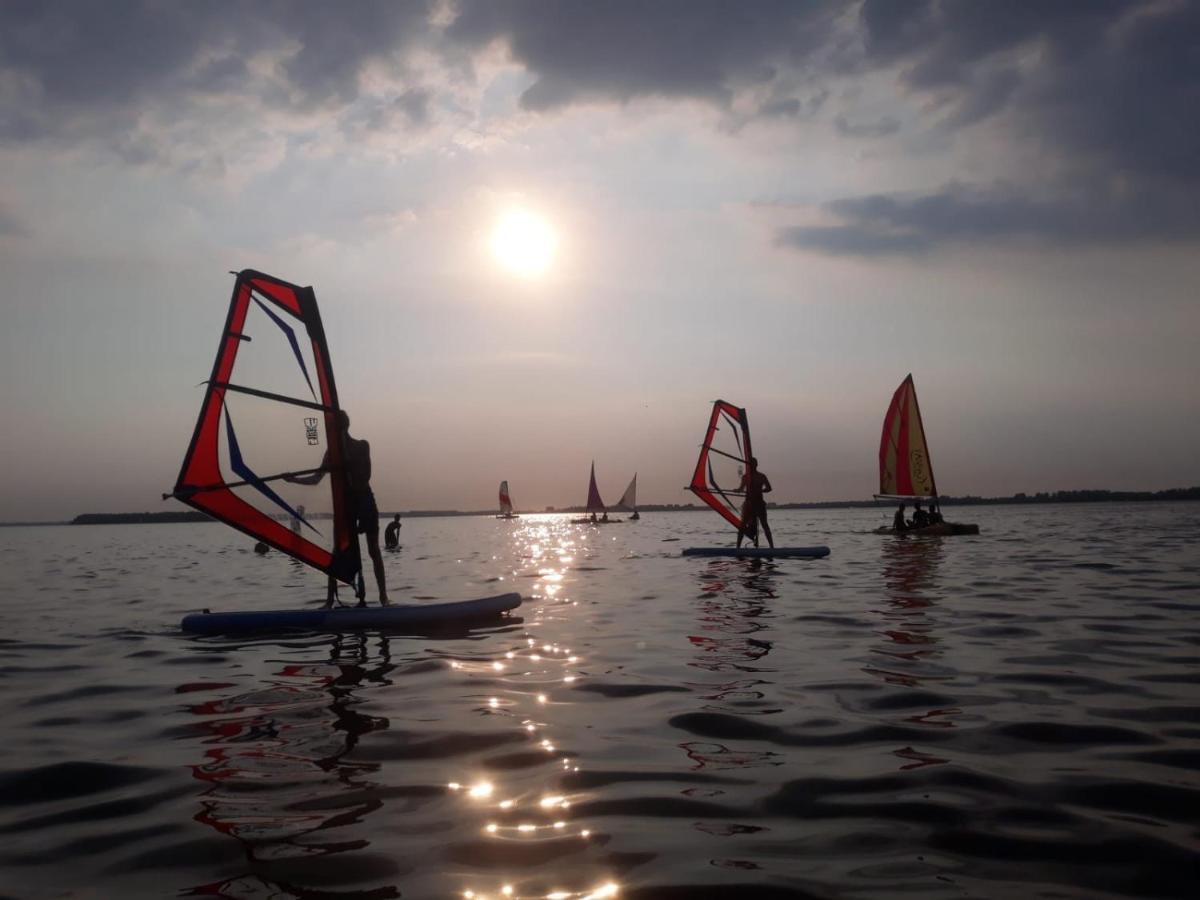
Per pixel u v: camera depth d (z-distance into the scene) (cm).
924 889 300
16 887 310
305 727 525
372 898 296
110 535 7700
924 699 573
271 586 1493
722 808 379
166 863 328
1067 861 321
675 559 1986
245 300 862
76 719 557
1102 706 550
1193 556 1805
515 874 314
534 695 602
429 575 1697
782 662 707
